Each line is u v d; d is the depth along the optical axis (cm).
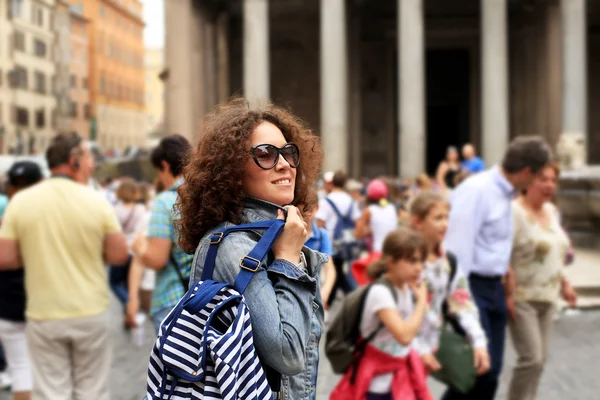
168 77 3322
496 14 3112
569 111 3172
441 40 4128
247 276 283
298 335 283
